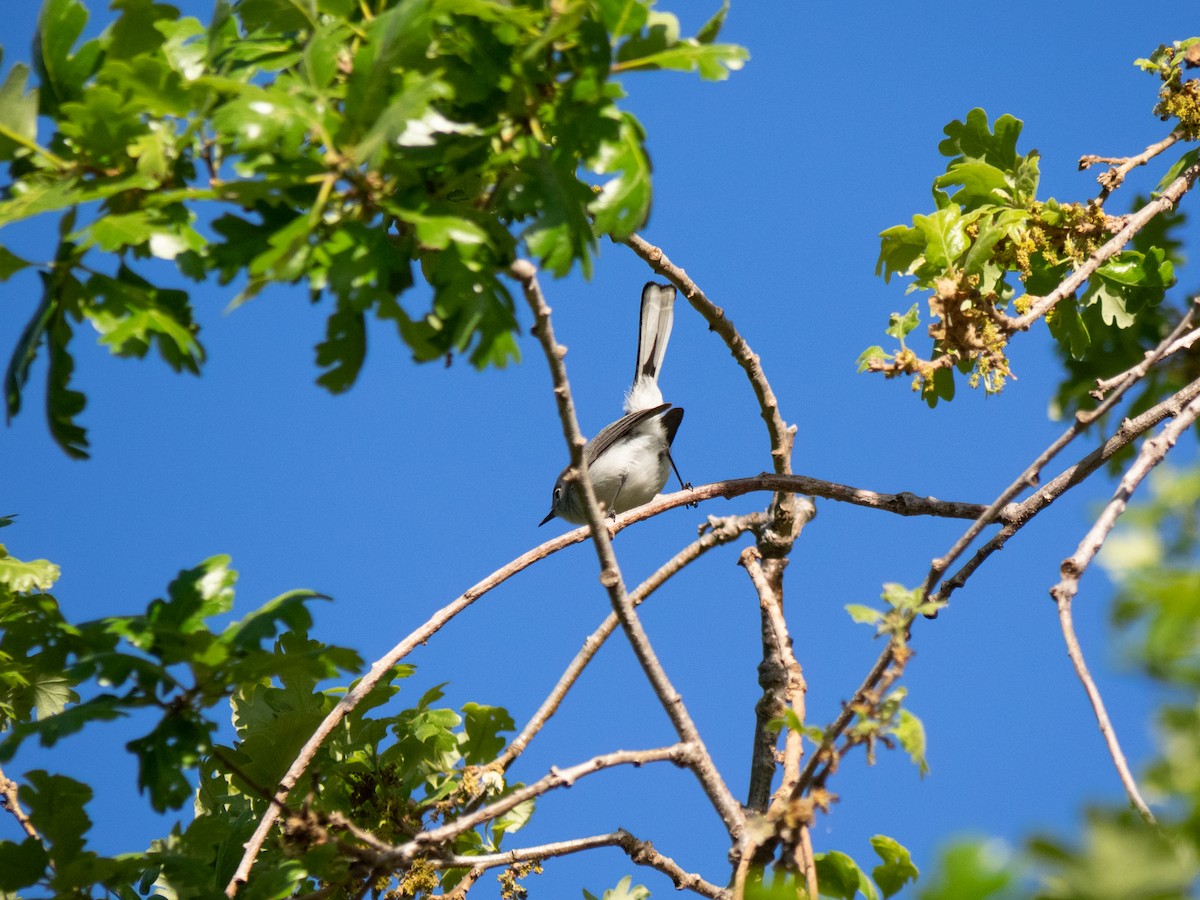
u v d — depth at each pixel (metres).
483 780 7.53
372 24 5.18
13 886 6.27
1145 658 3.07
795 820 5.20
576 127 5.21
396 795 7.65
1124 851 2.91
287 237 4.71
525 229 5.08
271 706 7.96
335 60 5.03
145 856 6.44
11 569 8.23
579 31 5.05
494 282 5.23
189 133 5.27
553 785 5.74
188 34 5.76
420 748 8.05
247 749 7.89
